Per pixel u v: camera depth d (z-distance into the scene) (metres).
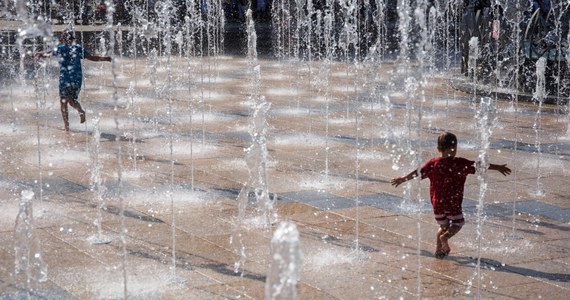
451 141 7.08
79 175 10.08
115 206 8.70
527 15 18.05
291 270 4.57
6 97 16.89
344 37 29.98
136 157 11.15
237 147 11.91
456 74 21.17
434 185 7.12
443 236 7.10
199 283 6.49
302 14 31.83
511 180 10.02
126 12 38.47
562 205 8.92
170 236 7.70
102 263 6.94
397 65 22.83
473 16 19.89
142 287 6.38
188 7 33.59
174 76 21.19
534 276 6.73
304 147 11.87
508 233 7.89
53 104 16.00
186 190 9.40
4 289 6.31
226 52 28.66
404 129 13.38
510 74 17.86
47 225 7.99
